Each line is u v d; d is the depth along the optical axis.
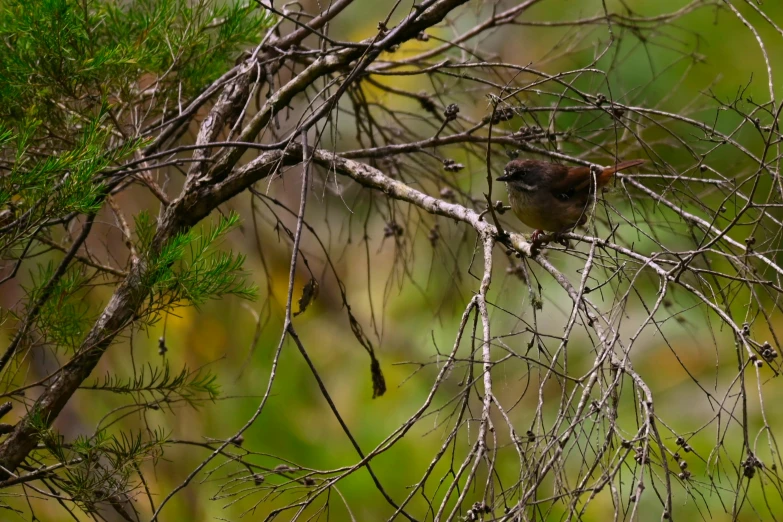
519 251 7.47
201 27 8.95
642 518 12.36
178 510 13.91
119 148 8.07
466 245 12.43
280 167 8.84
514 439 5.21
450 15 14.00
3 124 7.16
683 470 5.62
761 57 15.07
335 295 16.27
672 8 15.09
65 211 7.05
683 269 6.29
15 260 8.55
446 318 14.80
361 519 13.78
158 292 7.72
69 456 8.09
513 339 13.95
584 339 14.01
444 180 10.59
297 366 15.46
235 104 9.56
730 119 14.12
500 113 8.23
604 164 11.01
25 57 7.89
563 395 5.65
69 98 8.40
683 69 14.79
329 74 9.48
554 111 8.13
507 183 9.22
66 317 8.18
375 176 8.81
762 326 14.36
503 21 10.90
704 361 14.53
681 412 14.16
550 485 12.43
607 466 5.60
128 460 7.40
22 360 8.03
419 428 14.66
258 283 15.67
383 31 8.12
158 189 9.27
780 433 13.43
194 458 14.33
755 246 8.28
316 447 14.63
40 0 7.86
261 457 14.38
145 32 8.69
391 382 15.33
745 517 12.57
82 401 13.76
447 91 10.67
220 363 15.14
